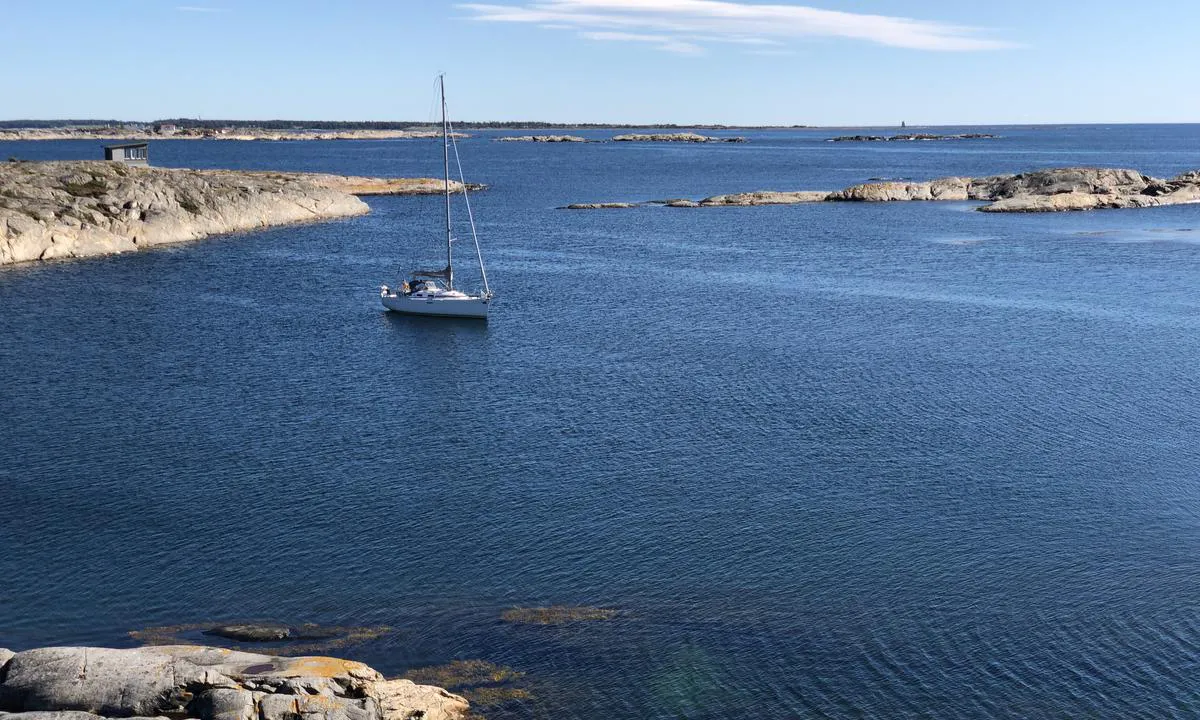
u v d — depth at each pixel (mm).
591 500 43281
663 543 39219
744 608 34406
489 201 189750
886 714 28547
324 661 27781
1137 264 107438
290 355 68625
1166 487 44250
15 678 25906
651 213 168000
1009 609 34219
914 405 56156
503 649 31812
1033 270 104625
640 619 33688
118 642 31922
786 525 40781
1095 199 167625
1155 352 67938
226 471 46375
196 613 33875
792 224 150500
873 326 77750
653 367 65188
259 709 25250
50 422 52938
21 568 36844
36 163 134375
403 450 49406
